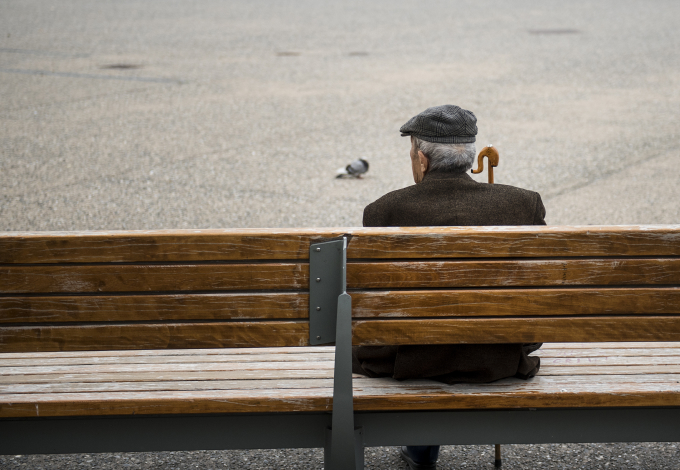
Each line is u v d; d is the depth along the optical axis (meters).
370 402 2.12
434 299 2.08
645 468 2.84
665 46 16.56
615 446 3.00
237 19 22.92
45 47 17.02
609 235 2.04
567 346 2.54
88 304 2.04
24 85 12.38
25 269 2.01
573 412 2.19
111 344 2.07
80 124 9.59
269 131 9.23
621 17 22.84
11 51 16.31
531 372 2.25
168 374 2.30
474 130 2.36
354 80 12.89
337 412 2.04
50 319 2.04
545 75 13.17
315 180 7.17
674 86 11.90
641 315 2.12
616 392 2.13
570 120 9.63
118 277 2.02
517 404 2.14
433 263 2.05
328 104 10.87
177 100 11.21
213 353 2.49
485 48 16.80
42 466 2.86
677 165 7.46
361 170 7.15
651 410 2.20
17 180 7.09
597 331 2.12
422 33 19.58
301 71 13.93
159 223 5.89
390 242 2.04
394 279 2.06
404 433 2.19
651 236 2.04
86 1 27.89
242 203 6.43
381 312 2.08
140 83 12.64
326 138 8.88
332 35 19.30
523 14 23.95
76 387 2.19
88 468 2.85
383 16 23.66
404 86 12.25
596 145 8.34
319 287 2.06
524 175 7.22
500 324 2.10
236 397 2.11
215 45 17.50
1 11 24.52
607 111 10.13
